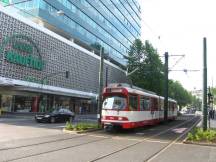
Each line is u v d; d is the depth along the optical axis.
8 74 40.78
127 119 20.72
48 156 10.01
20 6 50.22
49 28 54.50
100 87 24.00
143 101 24.19
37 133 17.69
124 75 89.06
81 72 61.91
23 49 43.56
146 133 21.28
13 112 43.78
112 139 16.53
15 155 9.92
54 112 30.27
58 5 54.28
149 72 66.31
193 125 32.34
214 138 16.08
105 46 76.56
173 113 41.53
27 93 47.00
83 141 14.86
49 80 50.03
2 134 16.25
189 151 12.97
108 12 78.81
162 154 11.78
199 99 140.38
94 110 72.31
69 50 56.84
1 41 39.59
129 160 10.02
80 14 63.00
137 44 68.56
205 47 19.94
